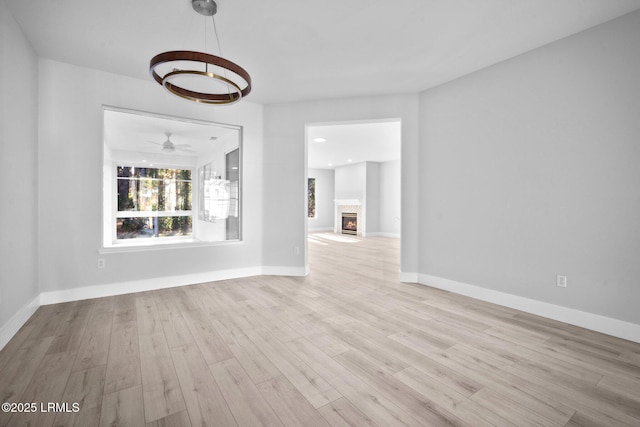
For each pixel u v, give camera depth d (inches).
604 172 104.4
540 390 71.2
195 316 117.0
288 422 60.0
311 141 293.1
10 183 99.5
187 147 168.6
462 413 63.0
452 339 98.2
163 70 138.6
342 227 474.6
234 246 177.9
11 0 92.8
